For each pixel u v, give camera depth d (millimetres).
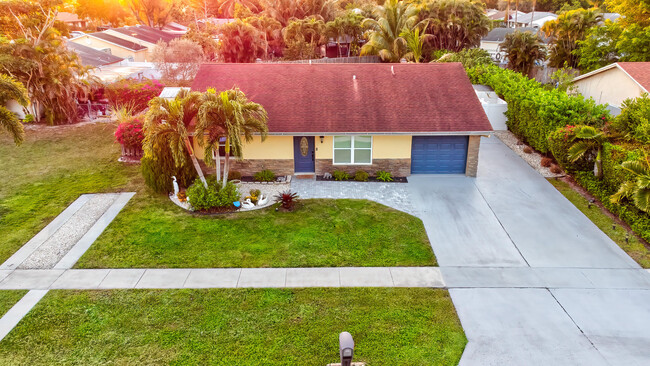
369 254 14047
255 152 19766
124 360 9742
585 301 11820
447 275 13000
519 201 17719
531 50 38875
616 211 16125
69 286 12336
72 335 10492
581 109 20203
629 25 35312
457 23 45688
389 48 43219
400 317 11180
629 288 12344
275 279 12734
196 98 15500
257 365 9648
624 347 10203
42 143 24219
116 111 27219
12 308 11406
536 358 9922
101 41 50406
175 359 9789
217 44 48250
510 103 25578
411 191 18719
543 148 21469
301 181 19672
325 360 9789
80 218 16250
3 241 14664
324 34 52250
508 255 14016
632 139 17469
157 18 87812
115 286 12352
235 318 11086
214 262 13562
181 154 15648
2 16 27047
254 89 20766
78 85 28297
